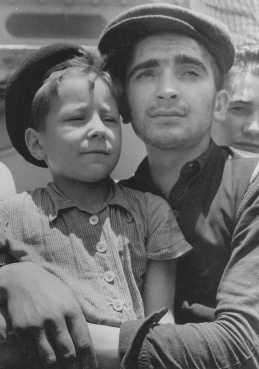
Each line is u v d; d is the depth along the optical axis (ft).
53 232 4.07
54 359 3.52
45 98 4.18
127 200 4.32
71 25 6.19
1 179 4.91
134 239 4.17
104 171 4.17
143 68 4.27
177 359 3.57
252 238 3.93
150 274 4.23
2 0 6.07
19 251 4.05
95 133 4.09
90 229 4.09
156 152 4.47
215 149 4.48
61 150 4.16
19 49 5.87
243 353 3.65
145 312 4.14
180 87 4.20
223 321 3.76
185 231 4.27
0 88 5.71
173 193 4.38
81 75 4.17
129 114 4.50
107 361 3.70
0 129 5.90
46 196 4.25
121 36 4.35
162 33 4.27
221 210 4.20
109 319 3.84
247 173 4.24
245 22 5.46
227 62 4.50
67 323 3.64
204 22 4.30
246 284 3.82
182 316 4.35
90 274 3.97
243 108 5.22
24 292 3.64
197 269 4.25
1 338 3.74
